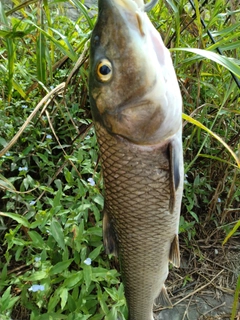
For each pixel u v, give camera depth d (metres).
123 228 0.22
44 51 0.38
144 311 0.26
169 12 0.39
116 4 0.18
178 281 0.36
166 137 0.20
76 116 0.40
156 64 0.18
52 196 0.36
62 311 0.28
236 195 0.38
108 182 0.21
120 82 0.19
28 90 0.40
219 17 0.35
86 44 0.35
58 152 0.40
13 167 0.35
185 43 0.34
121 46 0.18
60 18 0.48
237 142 0.39
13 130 0.37
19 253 0.29
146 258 0.23
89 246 0.33
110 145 0.20
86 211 0.32
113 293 0.28
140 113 0.19
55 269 0.27
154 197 0.21
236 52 0.38
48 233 0.31
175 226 0.23
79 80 0.40
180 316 0.34
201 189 0.41
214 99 0.41
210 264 0.38
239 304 0.35
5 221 0.34
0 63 0.45
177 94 0.19
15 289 0.30
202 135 0.42
